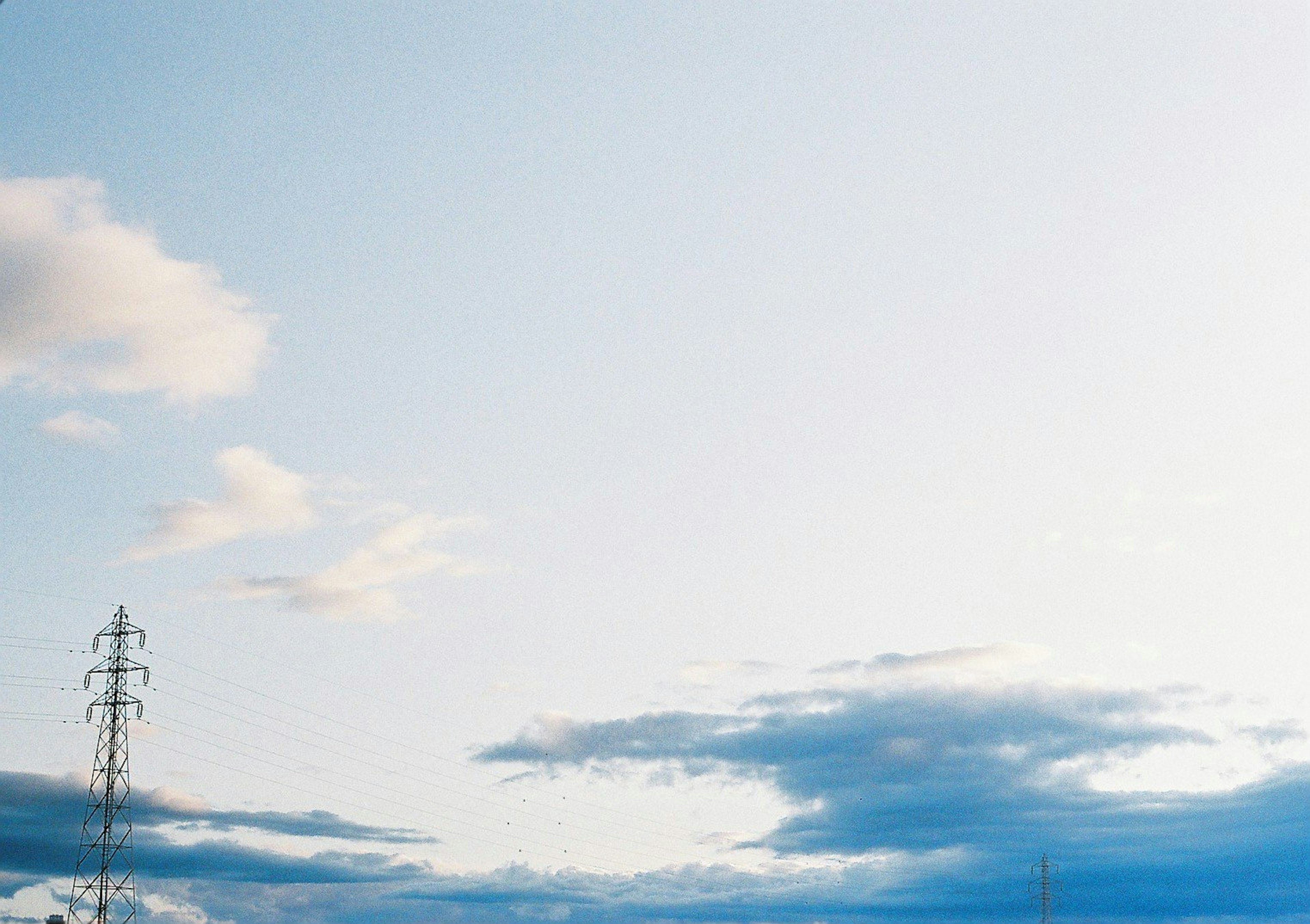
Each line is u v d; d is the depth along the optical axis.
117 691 159.50
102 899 152.62
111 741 158.38
